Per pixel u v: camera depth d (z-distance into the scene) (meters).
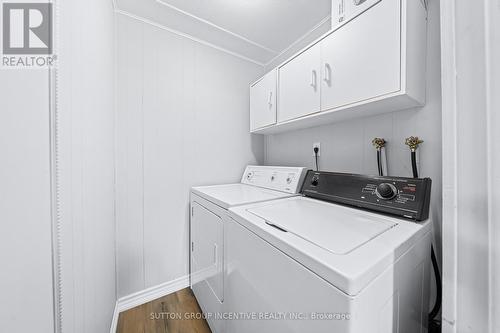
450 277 0.46
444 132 0.47
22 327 0.39
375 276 0.52
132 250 1.62
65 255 0.56
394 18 0.91
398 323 0.65
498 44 0.38
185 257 1.88
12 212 0.37
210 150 2.02
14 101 0.39
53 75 0.51
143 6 1.52
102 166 1.10
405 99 0.97
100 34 1.07
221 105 2.08
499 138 0.38
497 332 0.39
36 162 0.44
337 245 0.62
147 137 1.67
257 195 1.40
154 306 1.62
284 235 0.70
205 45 1.97
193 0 1.47
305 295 0.57
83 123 0.75
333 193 1.23
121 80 1.55
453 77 0.45
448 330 0.47
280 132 2.12
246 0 1.48
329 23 1.66
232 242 1.03
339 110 1.17
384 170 1.27
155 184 1.72
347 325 0.46
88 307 0.80
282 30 1.81
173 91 1.79
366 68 1.01
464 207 0.44
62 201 0.55
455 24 0.45
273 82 1.71
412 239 0.72
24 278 0.40
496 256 0.39
